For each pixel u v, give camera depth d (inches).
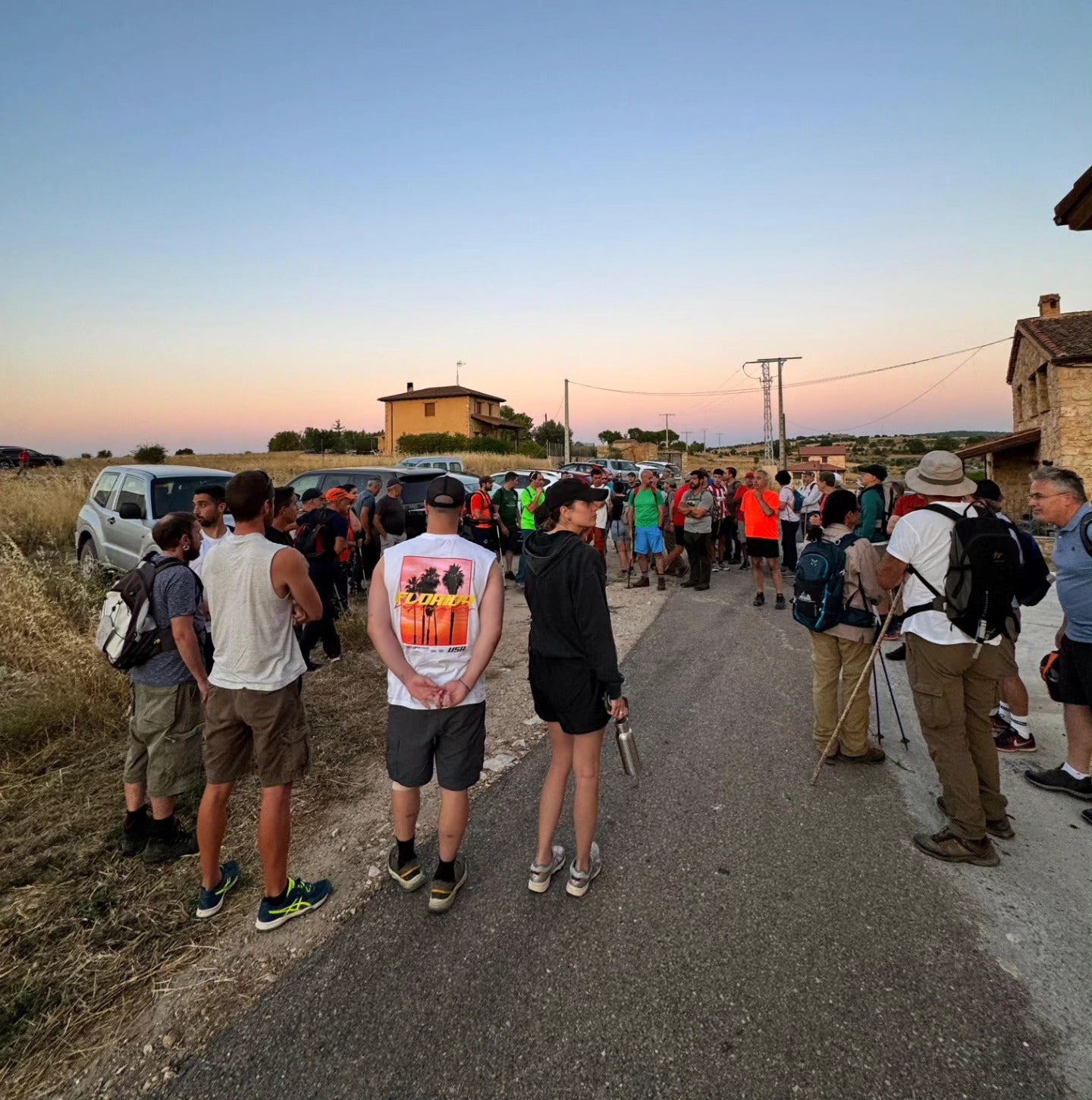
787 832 132.2
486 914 108.9
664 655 260.7
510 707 208.5
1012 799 145.8
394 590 106.8
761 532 340.8
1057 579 142.1
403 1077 79.5
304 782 157.2
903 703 204.8
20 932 105.9
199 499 179.5
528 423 2824.8
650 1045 83.1
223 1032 86.9
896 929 103.7
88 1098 78.3
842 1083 77.4
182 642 114.8
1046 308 883.4
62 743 172.2
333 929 106.3
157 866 123.7
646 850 126.9
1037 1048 81.8
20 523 475.8
